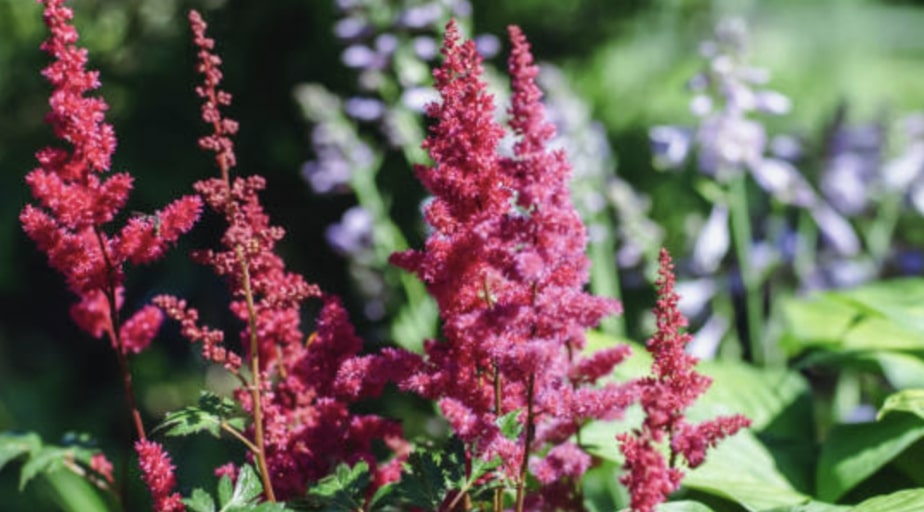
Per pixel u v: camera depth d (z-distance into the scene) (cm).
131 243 192
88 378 948
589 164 496
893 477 260
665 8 939
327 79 831
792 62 1180
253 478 187
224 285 879
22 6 1012
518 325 171
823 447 255
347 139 562
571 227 168
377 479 207
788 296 552
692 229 562
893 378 282
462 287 184
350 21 546
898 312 288
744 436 276
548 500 219
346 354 202
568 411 177
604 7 888
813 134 602
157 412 859
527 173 167
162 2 923
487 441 179
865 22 1292
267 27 845
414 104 529
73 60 186
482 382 189
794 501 234
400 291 591
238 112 863
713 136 499
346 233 584
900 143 581
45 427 827
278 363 205
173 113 896
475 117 179
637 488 169
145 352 898
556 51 893
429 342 193
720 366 325
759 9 1238
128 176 188
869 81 1184
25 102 993
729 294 537
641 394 176
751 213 568
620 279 596
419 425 643
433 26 524
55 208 185
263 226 191
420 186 748
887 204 587
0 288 980
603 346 296
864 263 587
